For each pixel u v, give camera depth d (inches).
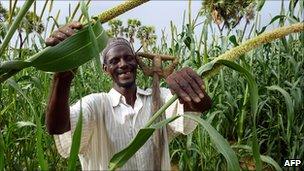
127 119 100.5
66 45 62.4
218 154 166.1
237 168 58.7
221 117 195.6
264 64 212.1
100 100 100.4
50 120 85.7
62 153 97.4
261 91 203.6
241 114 180.7
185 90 65.5
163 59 98.9
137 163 96.5
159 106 95.3
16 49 159.3
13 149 158.6
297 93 184.4
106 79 223.1
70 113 94.2
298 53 217.6
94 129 99.9
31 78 115.9
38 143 66.6
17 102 164.9
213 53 227.5
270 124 197.0
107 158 99.9
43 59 62.3
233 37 157.6
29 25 152.9
